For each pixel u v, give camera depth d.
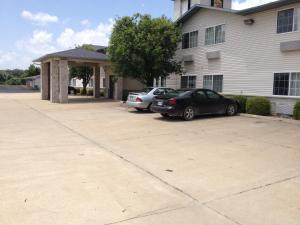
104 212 4.30
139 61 20.05
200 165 6.62
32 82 75.38
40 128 11.68
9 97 32.53
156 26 20.14
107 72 30.94
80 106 21.34
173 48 20.94
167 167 6.47
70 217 4.14
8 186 5.26
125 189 5.18
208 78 20.34
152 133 10.54
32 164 6.61
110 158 7.19
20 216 4.15
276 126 12.10
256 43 16.88
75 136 10.03
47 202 4.61
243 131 10.92
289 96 15.15
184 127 11.82
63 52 25.11
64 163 6.71
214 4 27.84
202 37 20.75
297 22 14.80
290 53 15.15
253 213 4.30
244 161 6.95
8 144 8.70
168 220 4.08
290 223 4.01
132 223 3.99
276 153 7.68
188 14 21.42
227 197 4.86
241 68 17.84
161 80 25.03
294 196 4.91
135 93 17.30
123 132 10.77
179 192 5.07
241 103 16.16
